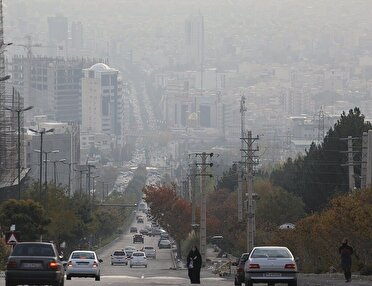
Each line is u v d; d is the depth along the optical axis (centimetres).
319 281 16488
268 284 14675
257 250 14225
